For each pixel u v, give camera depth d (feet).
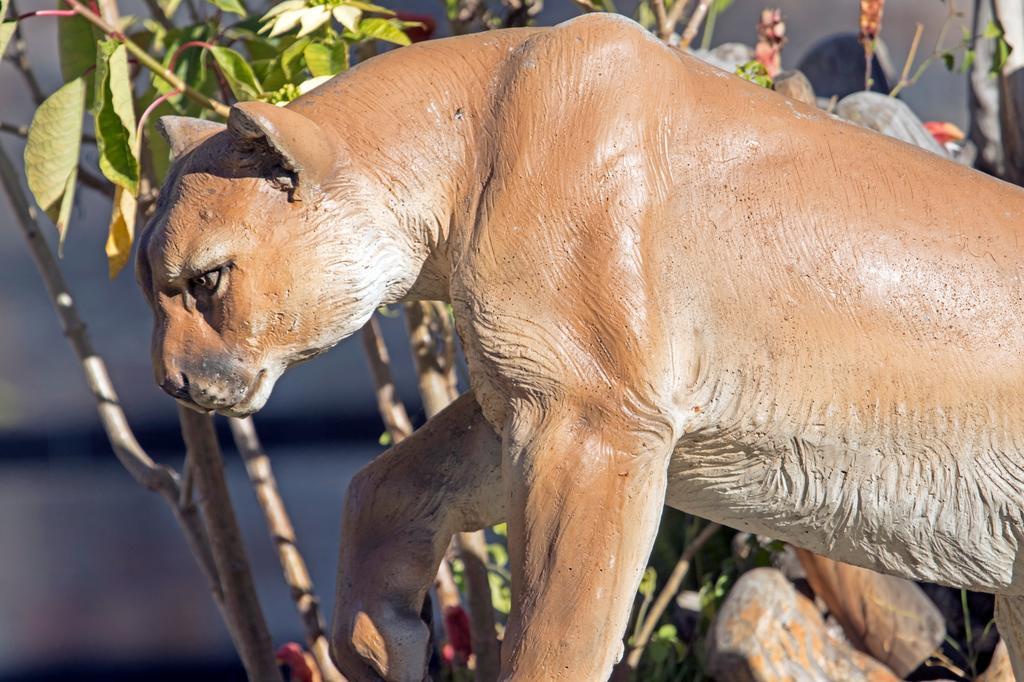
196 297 15.02
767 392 15.12
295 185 14.71
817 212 15.14
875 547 16.06
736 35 41.19
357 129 15.23
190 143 15.66
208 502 21.88
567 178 14.64
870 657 23.45
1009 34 28.78
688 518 27.35
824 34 43.24
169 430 59.57
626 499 14.46
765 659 22.74
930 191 15.49
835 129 15.81
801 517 15.94
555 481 14.49
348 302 15.02
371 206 15.05
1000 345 15.08
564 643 14.26
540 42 15.26
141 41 22.86
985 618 24.57
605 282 14.47
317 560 44.70
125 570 47.50
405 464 16.84
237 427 24.97
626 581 14.49
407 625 16.11
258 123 14.23
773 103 15.83
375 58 16.03
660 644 25.17
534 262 14.58
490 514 16.98
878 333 15.05
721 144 15.24
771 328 14.99
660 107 15.10
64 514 53.72
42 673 39.19
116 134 18.51
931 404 15.11
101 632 41.98
